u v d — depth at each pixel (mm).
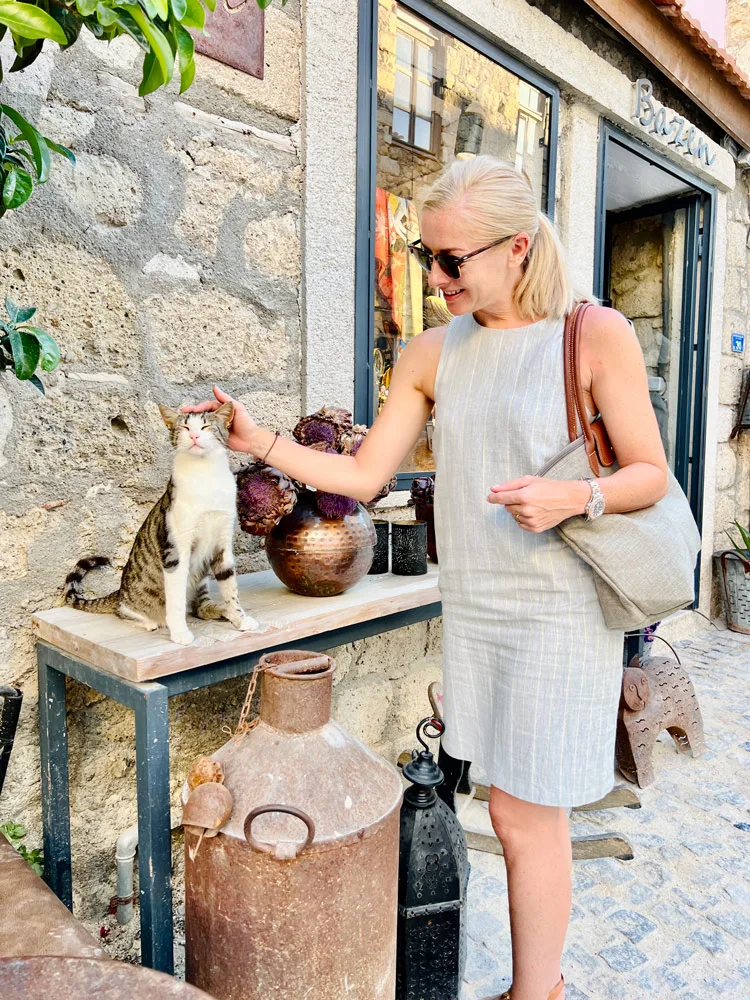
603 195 3348
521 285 1256
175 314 1744
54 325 1518
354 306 2246
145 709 1193
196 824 1091
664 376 4594
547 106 2998
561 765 1229
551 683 1229
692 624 4465
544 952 1358
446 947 1480
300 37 1997
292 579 1606
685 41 3438
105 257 1592
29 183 1092
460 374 1334
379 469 1485
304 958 1101
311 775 1149
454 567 1363
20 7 771
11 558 1485
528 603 1254
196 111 1748
